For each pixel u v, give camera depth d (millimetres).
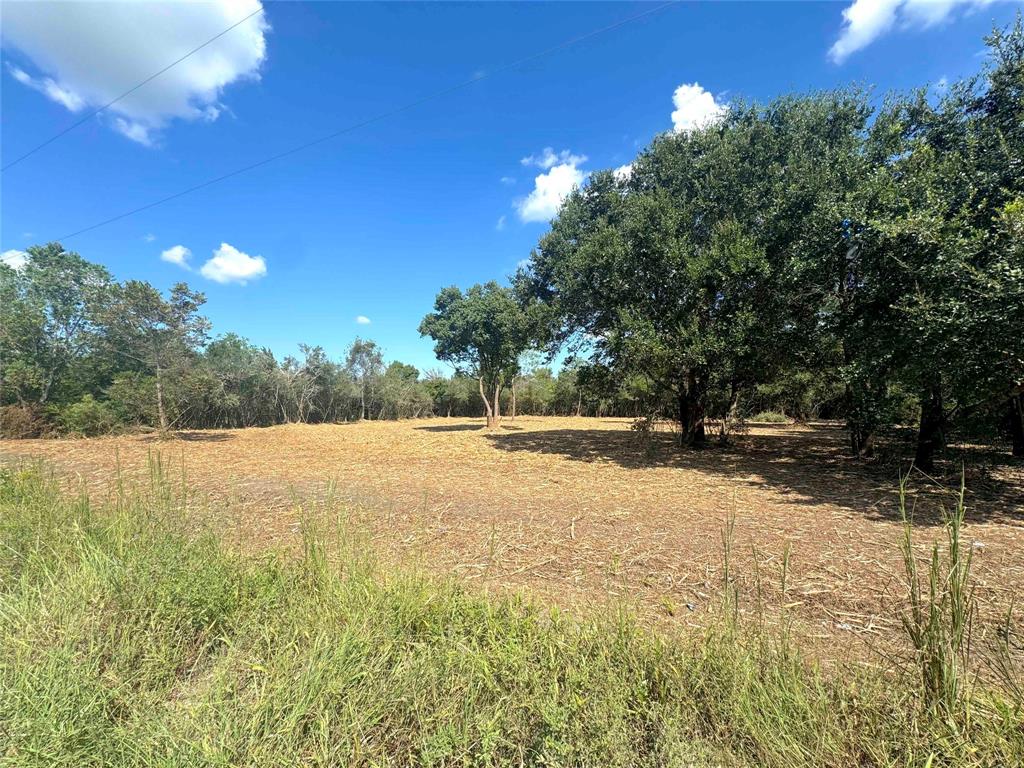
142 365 18109
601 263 10641
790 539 4781
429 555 4227
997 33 6934
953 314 5477
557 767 1556
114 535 3279
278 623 2363
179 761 1527
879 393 9188
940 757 1564
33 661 1984
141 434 17875
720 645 2088
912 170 7172
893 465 9695
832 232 7684
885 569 3887
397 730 1748
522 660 1945
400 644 2178
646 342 9633
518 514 5891
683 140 11977
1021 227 4961
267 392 29812
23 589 2566
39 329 16656
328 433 21266
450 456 12328
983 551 4305
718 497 6953
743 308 9500
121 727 1692
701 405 13008
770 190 9625
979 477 8141
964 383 5996
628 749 1627
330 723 1726
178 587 2451
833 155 9188
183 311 17047
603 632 2244
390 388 36531
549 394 37688
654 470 9672
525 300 16844
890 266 6918
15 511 4125
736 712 1687
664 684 1890
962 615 1839
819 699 1734
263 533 4719
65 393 17703
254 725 1643
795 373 11992
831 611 3100
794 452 12328
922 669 1844
